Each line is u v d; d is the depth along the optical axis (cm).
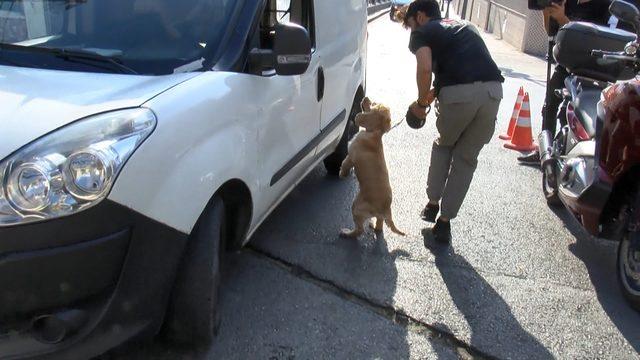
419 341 320
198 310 273
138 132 232
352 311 341
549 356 316
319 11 431
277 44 303
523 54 1689
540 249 438
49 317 223
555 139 511
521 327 339
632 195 362
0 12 308
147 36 303
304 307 341
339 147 525
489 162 638
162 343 297
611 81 459
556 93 552
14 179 210
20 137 217
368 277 378
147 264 238
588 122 435
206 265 270
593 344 329
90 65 281
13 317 218
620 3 372
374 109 393
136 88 258
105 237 222
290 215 462
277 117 339
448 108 397
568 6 584
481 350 317
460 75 389
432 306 352
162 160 238
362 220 415
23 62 279
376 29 2017
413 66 1224
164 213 238
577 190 399
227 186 290
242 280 364
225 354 295
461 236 450
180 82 269
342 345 310
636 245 360
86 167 217
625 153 354
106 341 236
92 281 224
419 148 665
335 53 461
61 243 216
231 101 286
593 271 411
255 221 335
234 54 306
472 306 355
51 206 213
